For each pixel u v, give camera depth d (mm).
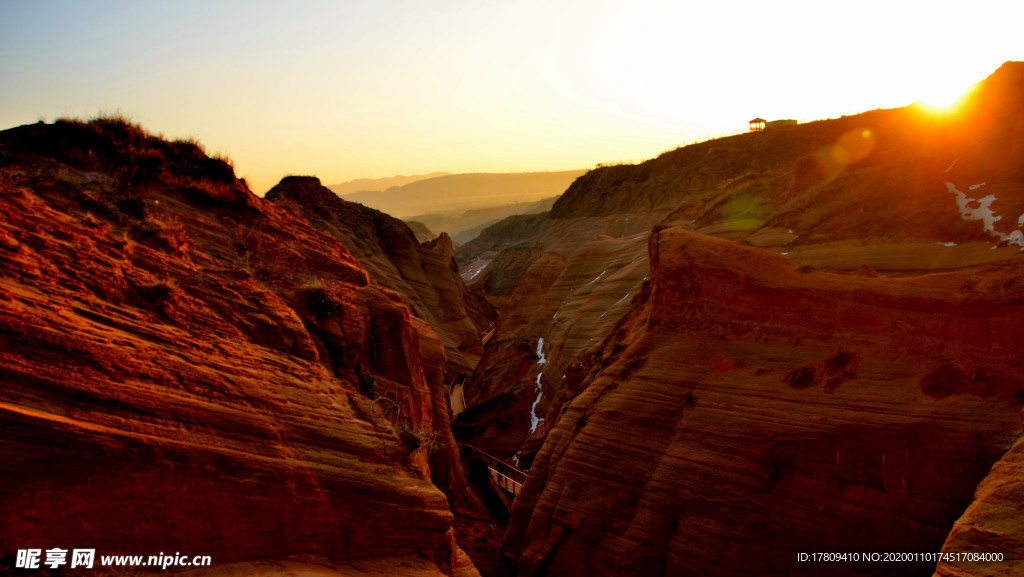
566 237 98188
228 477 11414
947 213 28672
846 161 41562
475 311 88375
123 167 17672
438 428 28781
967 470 17453
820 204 35375
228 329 14062
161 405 11203
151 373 11461
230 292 15250
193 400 11703
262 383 13258
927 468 18047
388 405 17891
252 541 11516
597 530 24125
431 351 30422
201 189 19234
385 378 20594
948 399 18828
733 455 21625
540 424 45219
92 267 12656
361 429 14344
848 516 18922
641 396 25781
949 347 20016
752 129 109812
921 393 19391
